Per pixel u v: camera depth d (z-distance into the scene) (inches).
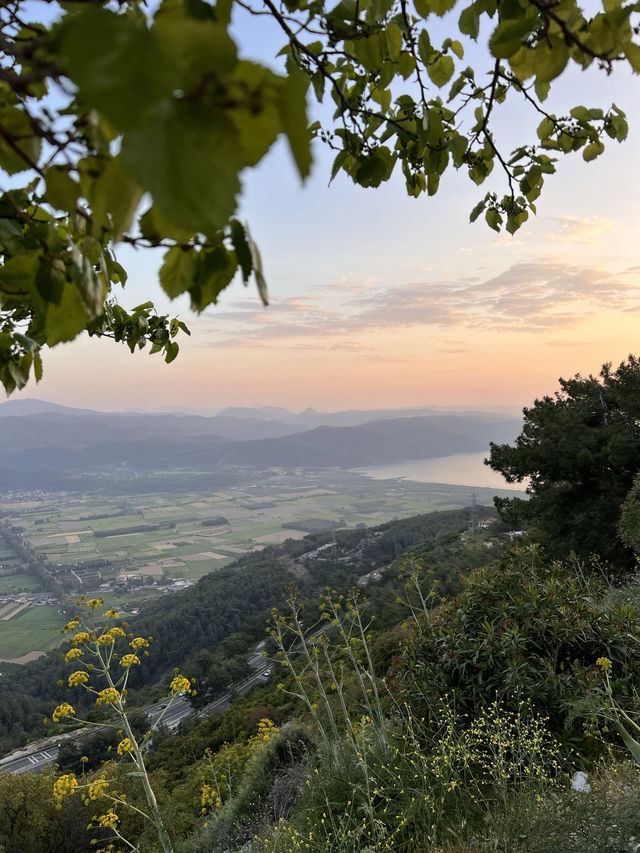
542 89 54.4
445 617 195.6
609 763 128.3
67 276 28.7
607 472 573.0
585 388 648.4
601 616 171.9
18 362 43.5
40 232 28.1
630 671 153.2
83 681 161.0
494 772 126.1
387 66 53.4
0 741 2297.0
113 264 55.4
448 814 127.6
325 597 192.2
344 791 154.0
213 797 226.8
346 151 62.3
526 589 186.1
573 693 147.7
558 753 130.3
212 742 756.6
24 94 19.9
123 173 15.5
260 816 192.1
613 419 601.3
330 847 128.5
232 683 2036.2
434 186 66.4
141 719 1210.0
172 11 17.8
